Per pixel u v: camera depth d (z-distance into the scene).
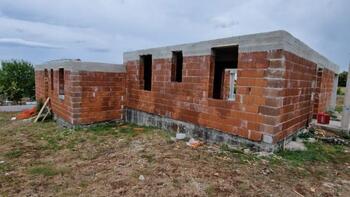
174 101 7.27
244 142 5.38
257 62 4.99
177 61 7.86
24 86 16.30
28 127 8.83
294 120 5.84
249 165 4.46
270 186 3.66
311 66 6.66
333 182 3.91
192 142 6.05
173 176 4.02
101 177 4.14
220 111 5.86
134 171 4.30
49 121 9.97
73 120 7.97
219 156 5.02
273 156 4.81
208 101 6.16
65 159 5.25
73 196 3.50
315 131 6.95
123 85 9.34
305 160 4.84
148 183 3.80
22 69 16.28
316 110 8.57
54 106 10.07
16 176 4.32
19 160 5.23
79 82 7.96
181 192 3.49
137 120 8.96
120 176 4.12
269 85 4.79
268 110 4.84
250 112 5.18
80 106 8.06
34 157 5.43
